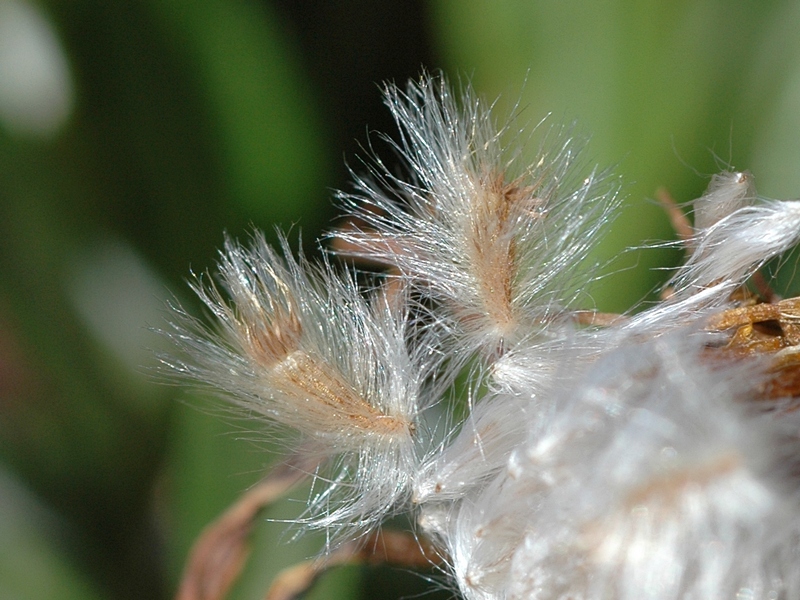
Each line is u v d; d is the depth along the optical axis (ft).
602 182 0.15
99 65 0.20
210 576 0.17
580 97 0.19
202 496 0.19
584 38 0.19
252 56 0.20
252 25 0.20
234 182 0.20
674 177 0.19
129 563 0.20
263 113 0.20
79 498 0.20
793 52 0.19
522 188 0.15
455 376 0.15
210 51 0.20
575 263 0.15
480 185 0.15
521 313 0.15
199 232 0.20
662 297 0.15
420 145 0.15
